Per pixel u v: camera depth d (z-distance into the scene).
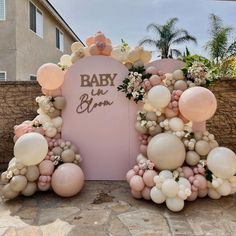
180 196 3.21
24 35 10.65
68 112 4.38
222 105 4.93
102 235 2.75
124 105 4.35
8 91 4.99
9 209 3.38
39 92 4.99
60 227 2.91
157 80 4.04
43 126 4.18
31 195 3.77
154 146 3.54
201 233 2.79
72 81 4.38
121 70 4.33
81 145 4.39
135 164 4.34
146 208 3.37
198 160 3.59
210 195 3.56
